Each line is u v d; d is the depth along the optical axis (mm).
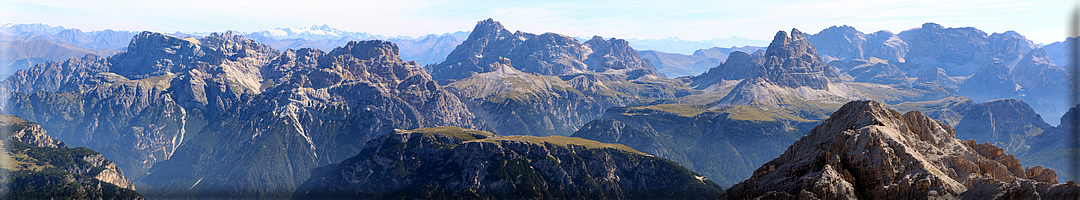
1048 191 197000
